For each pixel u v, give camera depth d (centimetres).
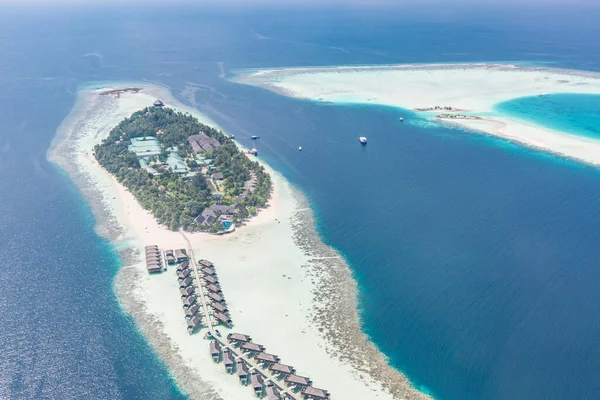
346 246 15450
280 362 10825
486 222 16825
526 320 12206
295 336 11625
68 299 12862
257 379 10212
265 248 15262
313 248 15325
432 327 12000
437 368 10800
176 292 13150
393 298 13025
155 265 13975
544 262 14550
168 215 16600
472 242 15625
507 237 15862
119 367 10762
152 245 15312
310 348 11269
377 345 11425
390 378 10500
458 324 12100
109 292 13138
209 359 10956
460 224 16725
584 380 10462
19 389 10219
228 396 10031
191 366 10756
